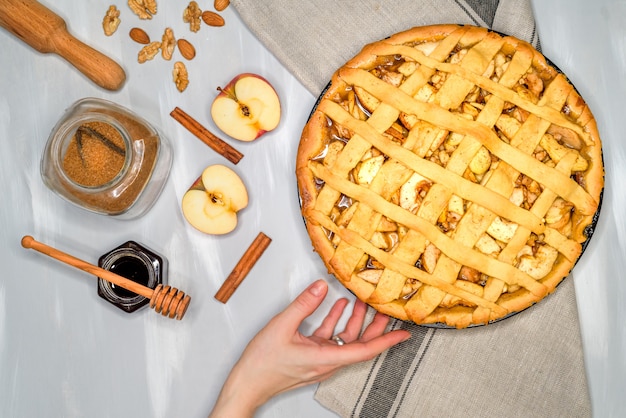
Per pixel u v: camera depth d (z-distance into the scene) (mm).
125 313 808
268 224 794
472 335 778
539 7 768
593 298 766
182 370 804
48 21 747
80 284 810
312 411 799
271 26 774
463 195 659
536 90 688
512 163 660
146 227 801
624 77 768
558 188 663
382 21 772
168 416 806
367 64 695
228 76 791
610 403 768
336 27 773
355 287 688
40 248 757
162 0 792
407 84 673
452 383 782
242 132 777
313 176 693
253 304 797
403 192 671
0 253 812
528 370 776
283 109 790
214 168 775
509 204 658
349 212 684
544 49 769
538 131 666
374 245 680
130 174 735
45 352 813
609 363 766
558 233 674
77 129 731
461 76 668
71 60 769
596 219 692
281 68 790
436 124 663
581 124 681
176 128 795
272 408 800
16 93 805
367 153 680
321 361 729
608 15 768
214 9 790
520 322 772
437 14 768
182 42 788
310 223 695
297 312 739
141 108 795
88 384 812
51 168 722
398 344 782
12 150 808
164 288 754
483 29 691
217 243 797
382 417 784
